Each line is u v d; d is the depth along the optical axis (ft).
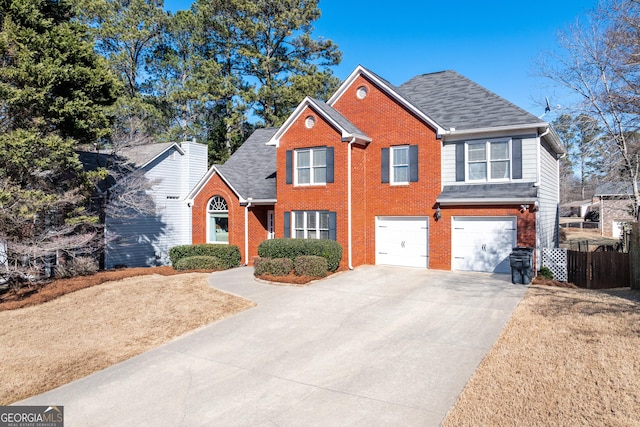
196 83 117.91
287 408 21.08
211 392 23.20
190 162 85.71
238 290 46.50
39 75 43.09
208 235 70.49
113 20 118.42
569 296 39.86
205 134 131.95
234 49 129.08
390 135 59.31
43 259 52.11
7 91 41.50
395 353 27.71
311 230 60.54
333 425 19.35
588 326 30.25
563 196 157.58
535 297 39.73
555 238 69.72
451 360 26.12
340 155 57.11
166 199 81.66
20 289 48.67
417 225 57.98
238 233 66.49
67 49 47.16
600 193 118.52
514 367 24.09
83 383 24.97
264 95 120.98
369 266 59.47
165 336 33.01
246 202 64.90
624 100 57.98
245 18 122.52
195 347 30.32
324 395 22.33
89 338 32.96
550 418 18.54
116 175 65.31
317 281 49.73
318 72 124.26
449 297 40.98
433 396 21.66
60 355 29.50
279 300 41.73
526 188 50.72
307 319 35.63
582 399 20.01
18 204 43.39
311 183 60.29
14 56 43.80
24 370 27.07
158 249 79.61
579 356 24.94
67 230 49.52
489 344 28.37
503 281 47.65
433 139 55.98
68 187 52.29
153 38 128.77
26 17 45.19
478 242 53.52
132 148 73.26
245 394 22.81
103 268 69.05
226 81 118.73
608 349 25.71
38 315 39.09
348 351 28.43
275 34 127.44
